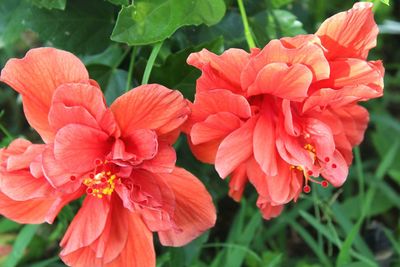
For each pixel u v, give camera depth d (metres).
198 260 0.62
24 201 0.47
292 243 0.69
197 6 0.49
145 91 0.44
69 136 0.44
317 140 0.46
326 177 0.48
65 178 0.44
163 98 0.44
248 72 0.44
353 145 0.51
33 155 0.45
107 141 0.45
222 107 0.45
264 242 0.66
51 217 0.45
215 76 0.45
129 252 0.48
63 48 0.54
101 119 0.44
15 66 0.44
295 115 0.46
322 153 0.46
